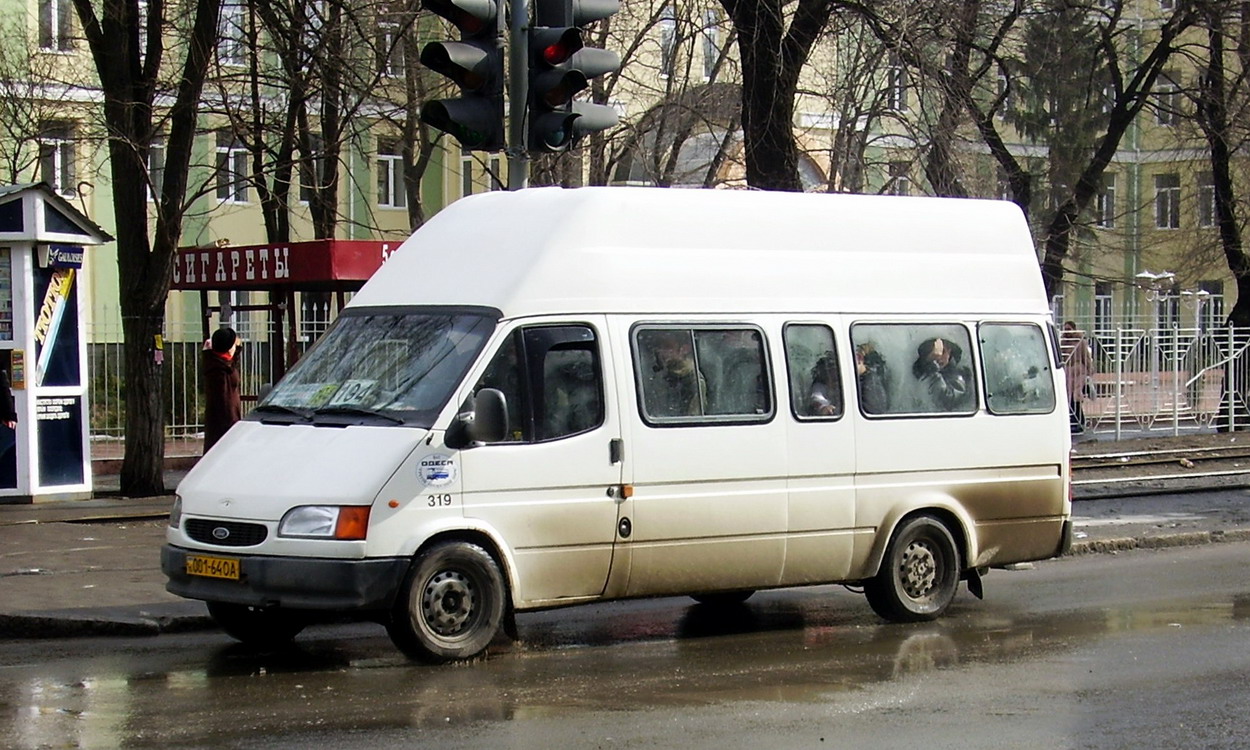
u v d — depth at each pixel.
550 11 12.88
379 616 10.53
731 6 23.72
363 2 26.66
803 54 23.69
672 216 11.55
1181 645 11.27
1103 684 9.80
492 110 12.69
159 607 12.17
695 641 11.60
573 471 10.77
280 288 23.91
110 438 26.30
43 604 12.20
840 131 29.22
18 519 18.20
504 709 8.96
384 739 8.17
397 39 24.27
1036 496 12.98
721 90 33.06
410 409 10.45
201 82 21.58
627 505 11.01
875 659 10.76
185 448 26.58
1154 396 33.78
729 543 11.46
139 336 21.41
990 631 12.05
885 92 27.47
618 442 10.97
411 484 10.12
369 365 10.99
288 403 11.08
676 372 11.33
